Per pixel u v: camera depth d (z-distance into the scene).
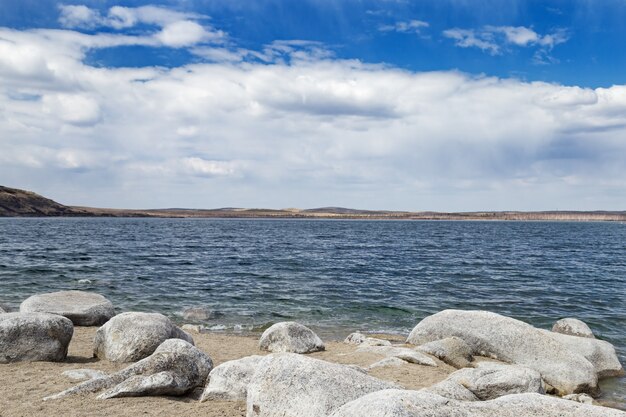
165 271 34.62
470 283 31.83
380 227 157.75
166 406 8.59
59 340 11.80
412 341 16.47
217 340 16.25
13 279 29.22
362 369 11.98
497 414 4.74
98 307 16.94
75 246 54.91
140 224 153.38
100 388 9.27
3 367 10.89
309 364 7.11
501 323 15.47
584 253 56.22
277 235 89.44
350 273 35.47
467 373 11.04
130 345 11.94
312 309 23.00
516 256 51.41
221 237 80.19
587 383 13.31
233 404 8.79
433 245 67.12
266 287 28.62
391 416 4.30
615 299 26.92
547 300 26.42
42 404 8.55
